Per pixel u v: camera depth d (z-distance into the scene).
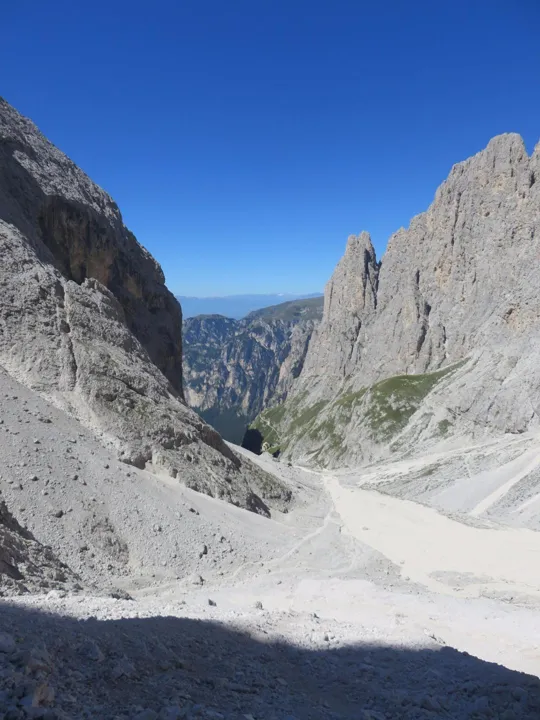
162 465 38.22
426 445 136.12
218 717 8.12
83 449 33.34
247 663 12.68
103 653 10.37
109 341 45.50
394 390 178.62
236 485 43.84
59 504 27.30
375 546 42.53
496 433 122.94
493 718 10.20
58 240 55.19
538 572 35.81
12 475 27.25
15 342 39.19
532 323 138.62
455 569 36.78
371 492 71.44
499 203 197.62
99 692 8.60
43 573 19.88
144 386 44.09
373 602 26.02
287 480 67.88
